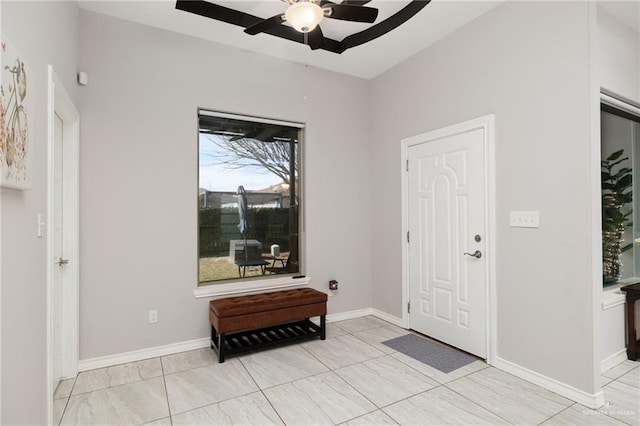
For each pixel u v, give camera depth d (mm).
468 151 2896
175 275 2988
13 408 1276
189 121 3068
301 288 3516
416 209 3459
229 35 3074
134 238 2820
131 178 2812
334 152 3891
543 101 2357
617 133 3092
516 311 2523
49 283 1739
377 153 4000
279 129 3654
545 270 2346
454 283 3039
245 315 2854
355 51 3396
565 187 2236
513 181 2545
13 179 1217
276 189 3631
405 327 3588
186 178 3049
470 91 2875
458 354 2906
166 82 2969
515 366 2523
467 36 2900
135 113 2836
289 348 3066
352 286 3996
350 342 3205
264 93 3443
